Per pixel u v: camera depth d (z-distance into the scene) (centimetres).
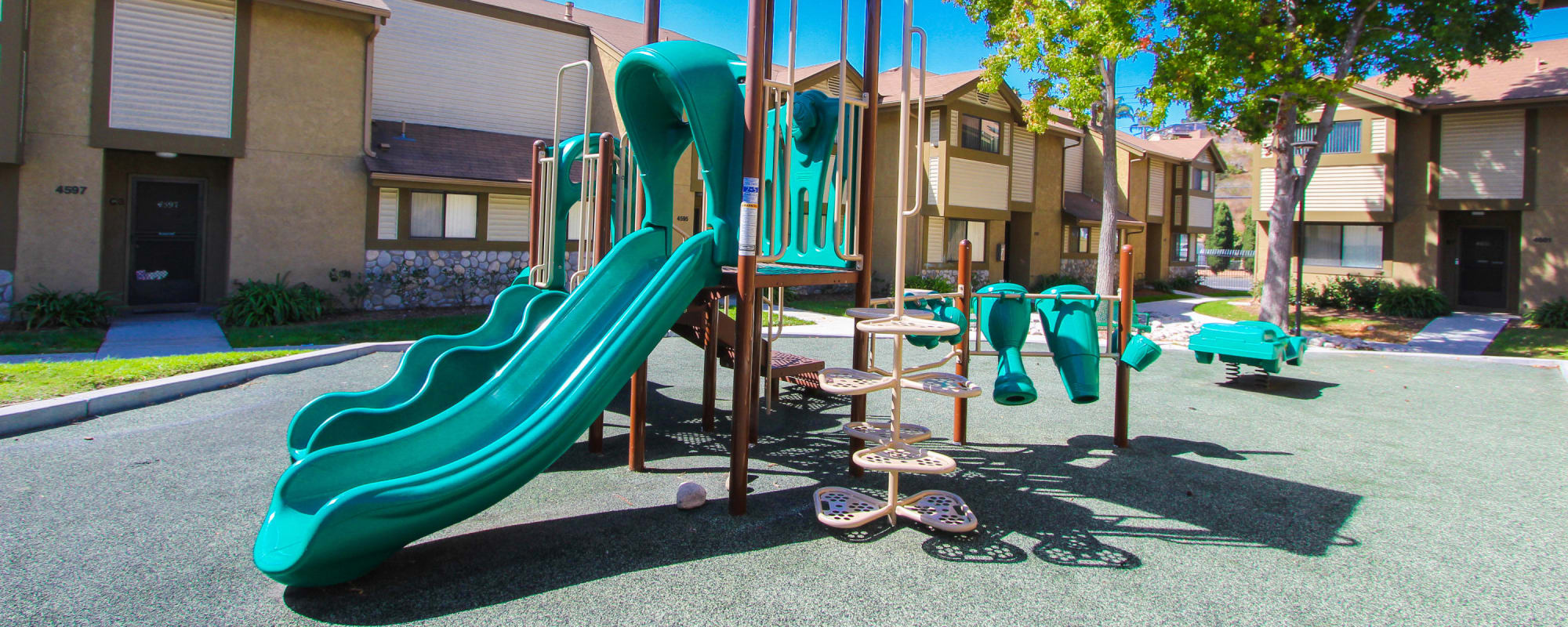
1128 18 1321
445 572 291
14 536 317
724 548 320
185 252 1265
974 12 1551
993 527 350
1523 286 1619
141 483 393
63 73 1082
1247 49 1227
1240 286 3209
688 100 351
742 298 354
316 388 668
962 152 1980
